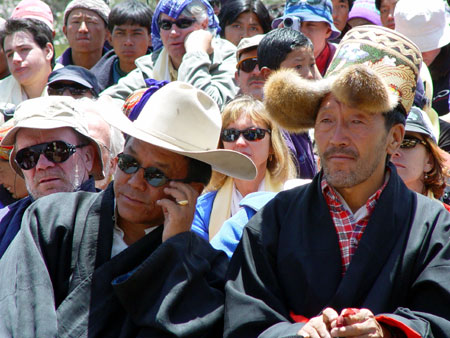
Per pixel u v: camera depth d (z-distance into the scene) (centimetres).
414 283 1118
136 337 1194
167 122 1263
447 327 1059
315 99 1189
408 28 1998
